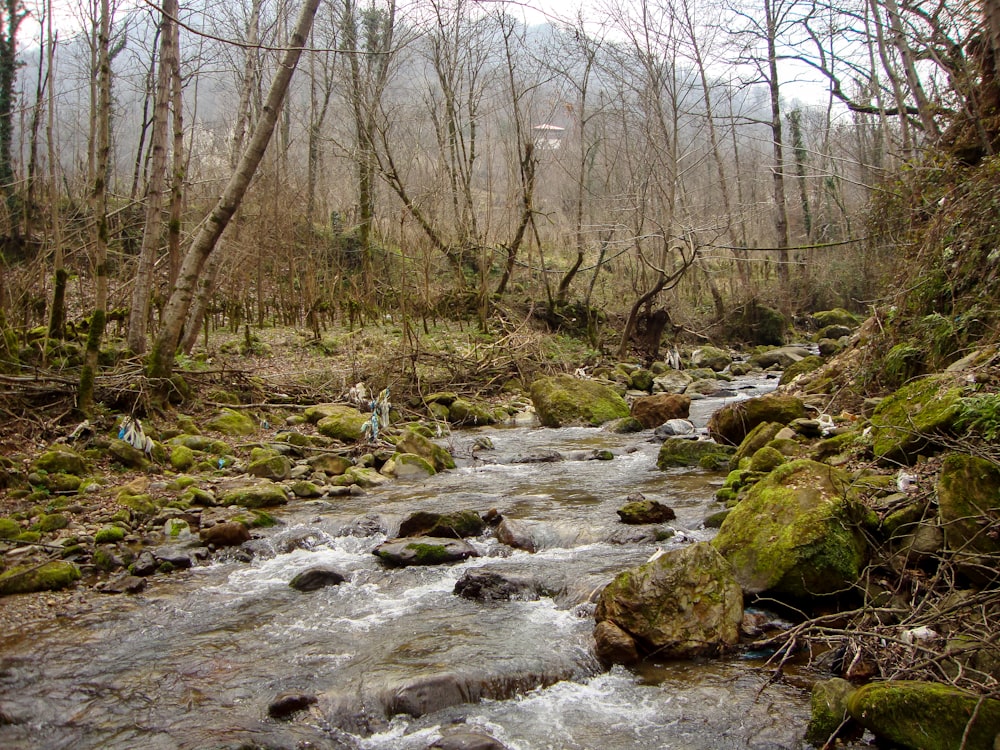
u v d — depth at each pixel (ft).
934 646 16.70
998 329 29.12
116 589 23.77
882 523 21.59
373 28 92.53
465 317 80.33
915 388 28.14
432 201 83.87
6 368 38.60
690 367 82.12
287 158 92.94
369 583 24.48
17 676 18.61
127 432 35.83
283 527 30.01
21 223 69.31
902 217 46.21
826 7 56.18
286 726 16.55
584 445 45.78
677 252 108.58
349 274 86.28
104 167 37.65
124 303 58.65
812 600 20.48
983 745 13.87
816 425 33.83
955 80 42.83
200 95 138.51
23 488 30.50
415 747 15.80
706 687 17.65
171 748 15.66
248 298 72.74
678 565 20.16
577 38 84.69
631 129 109.81
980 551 18.21
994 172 33.30
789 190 123.85
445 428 51.39
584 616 21.30
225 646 20.12
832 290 114.01
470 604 22.63
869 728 15.07
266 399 49.70
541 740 15.99
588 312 82.43
